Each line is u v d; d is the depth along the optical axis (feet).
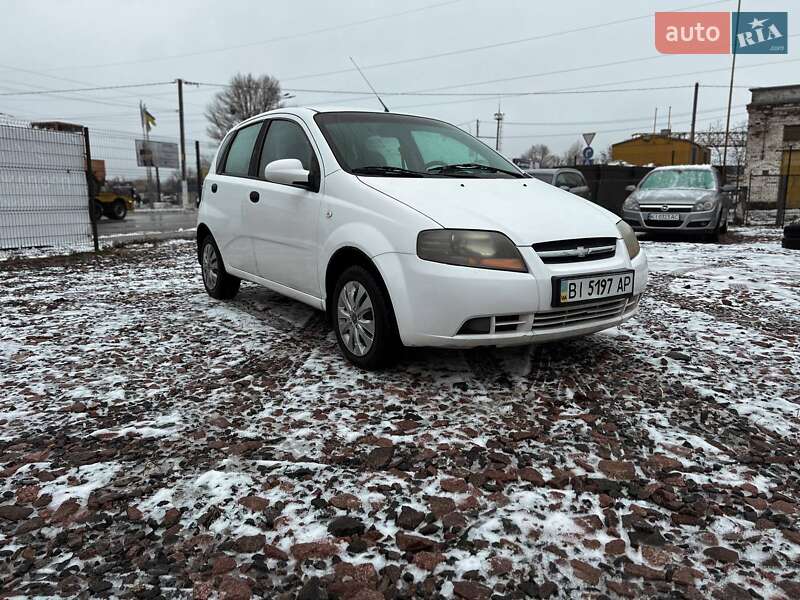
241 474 7.72
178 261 28.19
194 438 8.74
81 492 7.36
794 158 93.30
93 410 9.78
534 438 8.71
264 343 13.44
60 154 32.45
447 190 11.40
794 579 5.87
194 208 112.47
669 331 14.25
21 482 7.61
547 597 5.62
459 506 7.01
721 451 8.40
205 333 14.35
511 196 11.58
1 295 19.36
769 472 7.86
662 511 6.98
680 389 10.53
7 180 30.30
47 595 5.64
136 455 8.26
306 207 12.76
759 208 96.48
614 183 62.59
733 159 150.41
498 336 9.89
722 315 15.99
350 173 12.03
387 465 7.93
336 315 11.96
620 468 7.89
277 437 8.73
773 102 93.76
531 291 9.80
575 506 7.04
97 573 5.94
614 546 6.31
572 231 10.52
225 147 17.85
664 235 39.19
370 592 5.66
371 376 11.14
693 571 5.97
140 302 18.07
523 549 6.27
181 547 6.32
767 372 11.43
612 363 11.85
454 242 9.88
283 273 14.02
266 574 5.92
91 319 15.87
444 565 6.03
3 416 9.59
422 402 9.95
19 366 11.98
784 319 15.55
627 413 9.57
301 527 6.62
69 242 33.55
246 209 15.38
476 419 9.32
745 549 6.31
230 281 17.79
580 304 10.30
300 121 13.97
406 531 6.56
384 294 10.72
